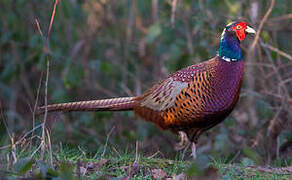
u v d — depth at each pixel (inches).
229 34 446.3
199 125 457.4
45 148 396.5
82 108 482.6
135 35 837.2
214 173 340.2
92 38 792.9
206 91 439.8
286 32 704.4
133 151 465.7
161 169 401.7
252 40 625.0
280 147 583.2
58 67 701.9
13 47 754.8
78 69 689.0
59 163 383.6
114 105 486.0
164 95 461.4
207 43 644.1
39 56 693.9
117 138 633.0
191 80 446.3
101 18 841.5
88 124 665.6
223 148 554.3
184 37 715.4
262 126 605.0
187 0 656.4
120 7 835.4
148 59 810.2
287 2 701.3
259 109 581.9
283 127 589.6
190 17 682.8
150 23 825.5
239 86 446.9
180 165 410.9
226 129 605.9
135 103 485.4
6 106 727.7
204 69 444.5
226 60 442.9
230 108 449.1
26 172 349.4
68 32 768.3
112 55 823.1
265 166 441.7
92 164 396.2
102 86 797.2
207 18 657.6
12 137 391.2
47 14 688.4
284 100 592.7
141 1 778.2
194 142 472.1
